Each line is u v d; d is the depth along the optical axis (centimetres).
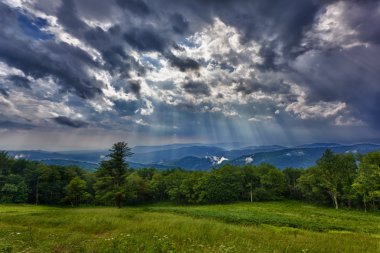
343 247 1644
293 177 14000
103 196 7650
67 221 2677
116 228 2272
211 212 4744
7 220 2942
